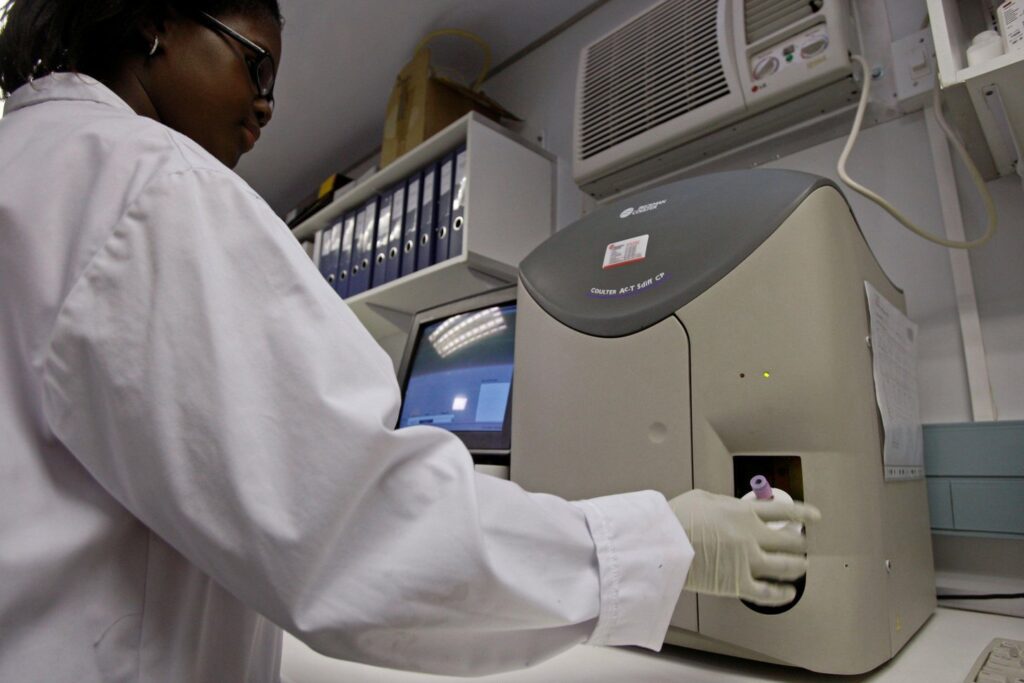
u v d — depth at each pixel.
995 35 0.74
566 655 0.62
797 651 0.53
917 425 0.81
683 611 0.59
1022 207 0.95
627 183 1.43
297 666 0.59
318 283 0.39
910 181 1.06
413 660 0.36
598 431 0.68
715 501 0.55
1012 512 0.83
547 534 0.41
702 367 0.62
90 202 0.37
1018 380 0.91
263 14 0.61
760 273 0.60
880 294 0.71
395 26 1.86
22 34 0.53
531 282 0.82
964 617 0.81
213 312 0.34
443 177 1.58
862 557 0.54
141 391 0.32
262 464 0.32
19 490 0.35
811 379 0.56
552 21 1.85
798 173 0.65
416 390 1.32
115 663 0.35
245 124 0.61
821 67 1.04
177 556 0.39
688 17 1.26
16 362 0.37
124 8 0.52
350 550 0.34
